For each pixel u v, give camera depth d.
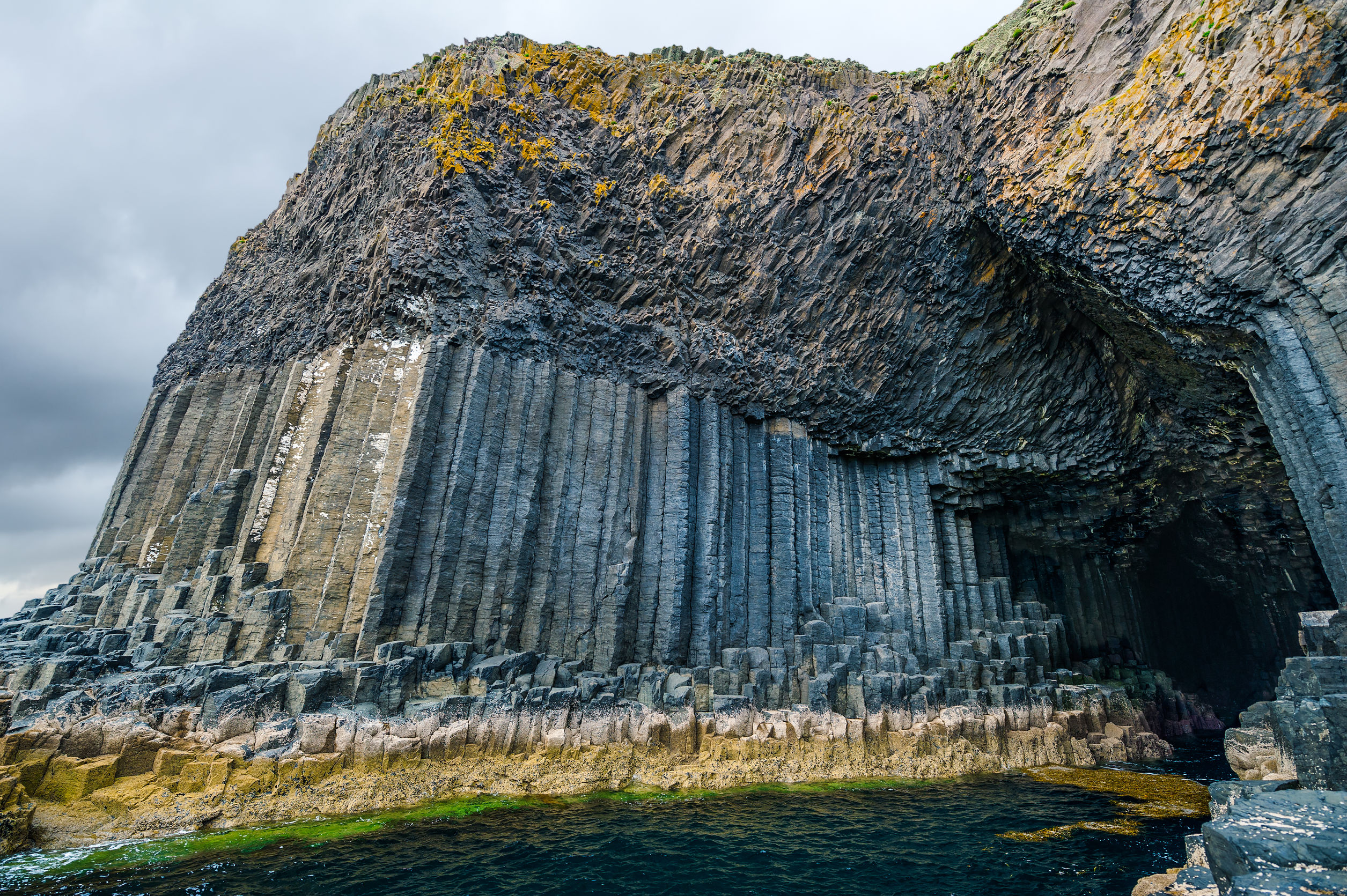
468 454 17.11
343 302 20.03
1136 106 15.77
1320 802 6.87
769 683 18.17
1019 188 18.70
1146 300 16.36
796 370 22.42
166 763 11.70
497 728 14.41
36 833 10.36
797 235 22.42
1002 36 20.88
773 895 10.08
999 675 21.23
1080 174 16.80
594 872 10.56
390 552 15.50
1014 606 25.30
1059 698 21.48
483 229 19.75
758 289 22.36
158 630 15.58
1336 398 12.51
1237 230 13.97
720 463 21.03
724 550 20.22
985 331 22.81
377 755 13.05
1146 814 14.40
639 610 18.67
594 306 20.81
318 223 24.95
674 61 25.05
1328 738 9.55
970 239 21.44
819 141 22.52
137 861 9.97
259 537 17.91
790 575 20.77
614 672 17.28
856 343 22.88
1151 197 15.26
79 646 16.23
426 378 17.23
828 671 18.69
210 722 12.48
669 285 21.69
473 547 16.56
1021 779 17.66
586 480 18.95
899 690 18.86
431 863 10.46
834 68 24.56
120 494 24.47
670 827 12.79
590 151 22.27
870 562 23.11
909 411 23.75
